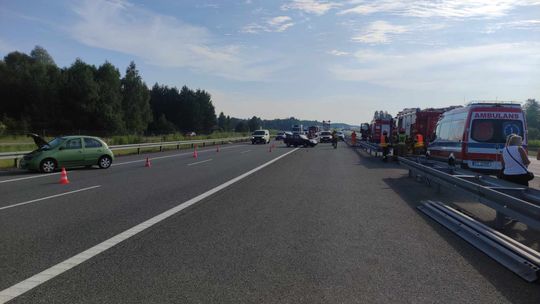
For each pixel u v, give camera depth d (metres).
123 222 8.35
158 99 143.38
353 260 6.04
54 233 7.45
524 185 9.20
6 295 4.70
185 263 5.84
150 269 5.59
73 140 18.97
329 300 4.62
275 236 7.34
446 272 5.57
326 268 5.68
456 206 10.55
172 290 4.87
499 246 6.19
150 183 14.44
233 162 24.11
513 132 15.02
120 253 6.29
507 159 9.43
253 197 11.56
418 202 11.00
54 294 4.73
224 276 5.34
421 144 25.12
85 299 4.60
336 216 9.11
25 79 87.56
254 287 4.98
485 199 7.88
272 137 99.00
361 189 13.34
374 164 23.34
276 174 17.56
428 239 7.22
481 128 15.17
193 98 145.25
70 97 88.38
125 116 103.81
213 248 6.58
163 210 9.61
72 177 16.19
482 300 4.66
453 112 17.61
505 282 5.22
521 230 8.00
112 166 21.19
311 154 32.69
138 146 33.00
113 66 99.19
